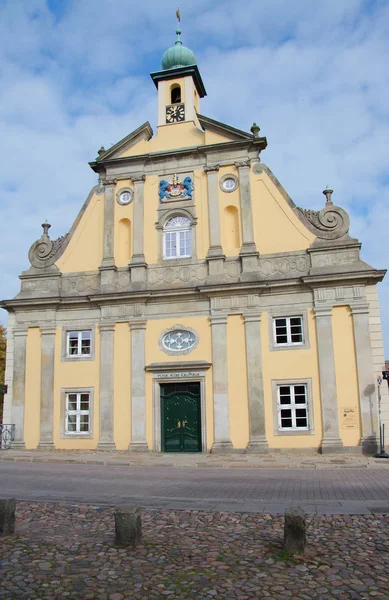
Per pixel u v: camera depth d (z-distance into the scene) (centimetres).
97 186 2842
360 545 800
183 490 1370
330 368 2327
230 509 1081
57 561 736
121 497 1255
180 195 2703
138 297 2567
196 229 2639
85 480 1571
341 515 1005
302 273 2458
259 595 614
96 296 2614
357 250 2420
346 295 2370
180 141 2797
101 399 2534
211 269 2552
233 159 2670
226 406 2395
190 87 2884
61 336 2664
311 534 865
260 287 2442
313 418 2311
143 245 2677
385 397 2256
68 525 954
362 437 2239
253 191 2617
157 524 952
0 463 2112
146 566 712
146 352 2541
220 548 792
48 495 1297
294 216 2539
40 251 2808
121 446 2473
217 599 605
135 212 2716
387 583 647
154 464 2002
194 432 2447
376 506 1094
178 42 3047
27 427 2597
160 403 2495
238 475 1681
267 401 2364
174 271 2608
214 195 2648
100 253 2736
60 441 2556
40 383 2628
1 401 4881
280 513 1030
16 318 2728
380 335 2314
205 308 2519
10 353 2708
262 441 2322
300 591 625
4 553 771
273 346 2406
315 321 2386
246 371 2408
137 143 2825
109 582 657
